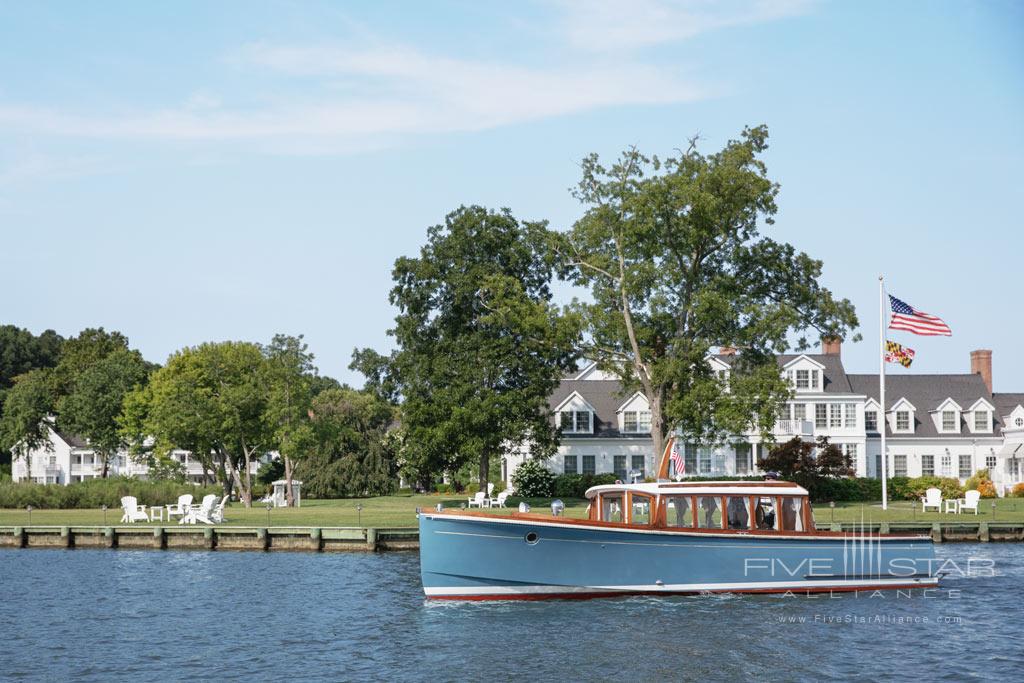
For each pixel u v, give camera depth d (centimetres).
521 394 6962
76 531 5372
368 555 4897
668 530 3481
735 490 3588
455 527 3416
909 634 3052
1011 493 7919
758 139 6444
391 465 9544
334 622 3262
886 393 9019
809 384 8506
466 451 7006
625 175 6456
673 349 6353
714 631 3080
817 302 6444
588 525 3416
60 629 3206
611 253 6581
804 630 3094
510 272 7394
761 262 6506
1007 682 2566
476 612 3334
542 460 8031
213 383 8369
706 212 6066
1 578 4219
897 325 5894
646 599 3478
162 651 2911
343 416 10300
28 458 12144
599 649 2873
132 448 10188
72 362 13175
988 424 8856
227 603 3609
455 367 7188
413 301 7375
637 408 8519
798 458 7012
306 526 5306
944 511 6278
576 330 6475
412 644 2950
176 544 5266
